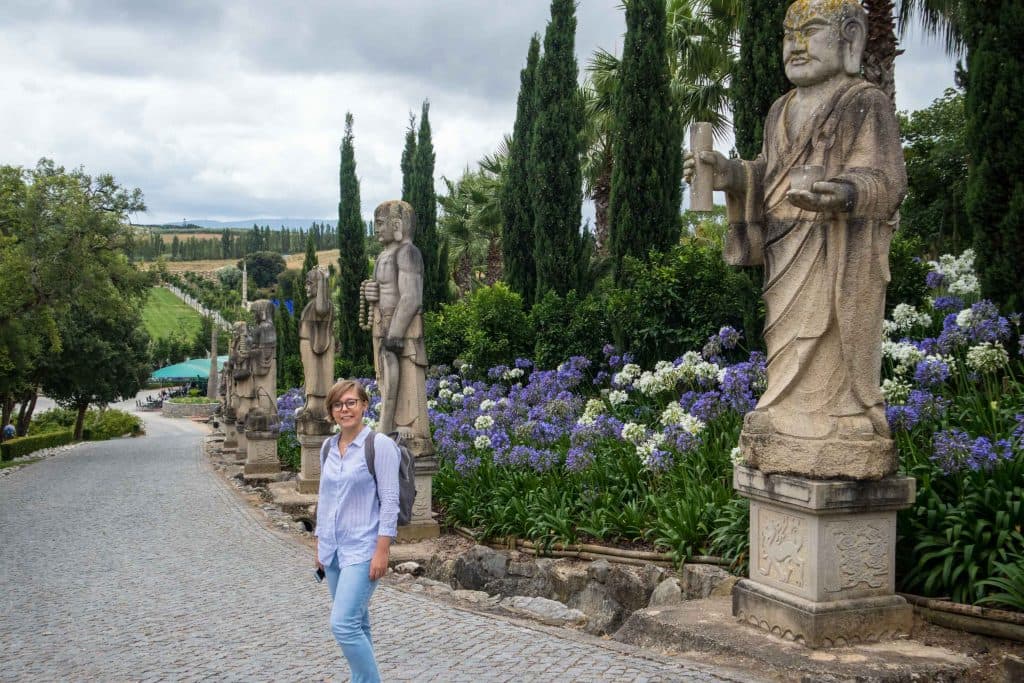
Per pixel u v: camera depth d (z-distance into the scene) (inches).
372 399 537.6
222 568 336.2
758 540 192.4
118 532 439.8
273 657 207.6
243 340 817.5
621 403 396.8
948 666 159.5
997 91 300.4
